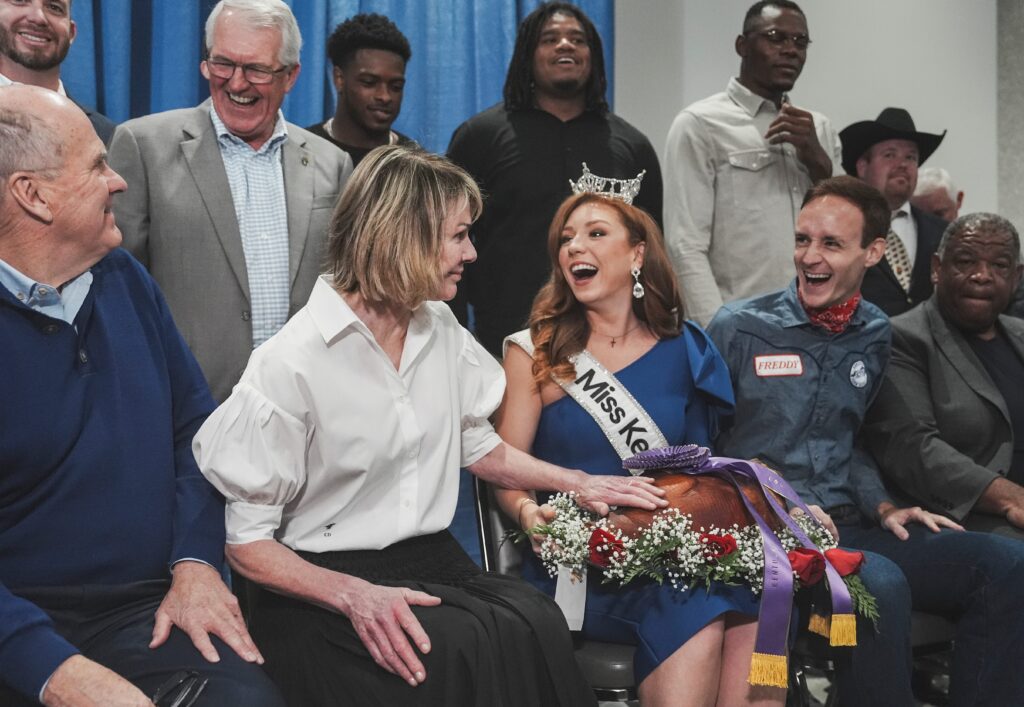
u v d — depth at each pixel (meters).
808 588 2.40
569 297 2.58
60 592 1.88
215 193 2.64
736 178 3.63
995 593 2.52
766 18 3.64
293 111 3.98
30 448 1.85
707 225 3.62
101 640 1.86
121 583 1.94
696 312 3.56
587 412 2.51
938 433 2.93
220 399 2.60
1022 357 3.11
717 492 2.27
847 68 4.89
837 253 2.74
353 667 1.96
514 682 1.96
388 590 1.96
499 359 3.41
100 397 1.94
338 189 2.84
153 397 2.01
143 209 2.61
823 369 2.79
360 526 2.10
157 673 1.79
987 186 5.12
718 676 2.21
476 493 2.55
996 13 5.07
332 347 2.05
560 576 2.36
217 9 2.69
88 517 1.90
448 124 4.26
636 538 2.19
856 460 2.88
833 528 2.50
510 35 4.30
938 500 2.85
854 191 2.76
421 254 2.02
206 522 2.01
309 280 2.71
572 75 3.44
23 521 1.87
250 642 1.87
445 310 2.28
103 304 1.99
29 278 1.85
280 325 2.68
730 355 2.80
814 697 3.17
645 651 2.22
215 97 2.69
